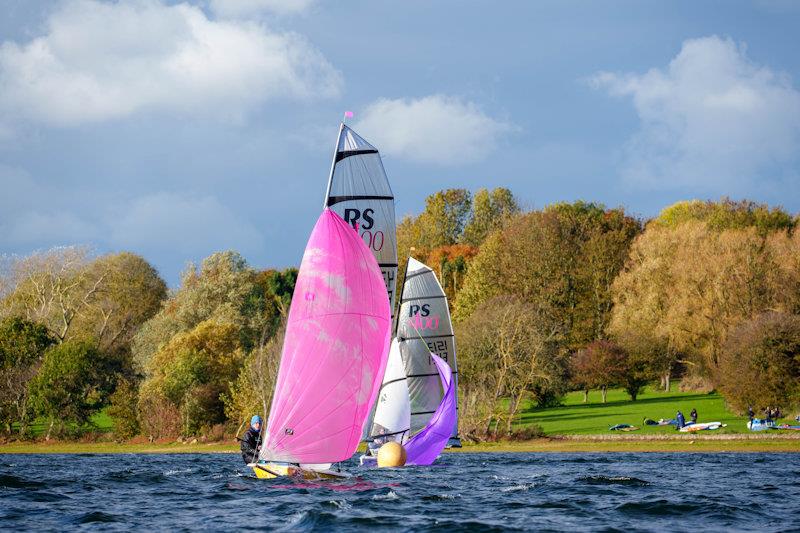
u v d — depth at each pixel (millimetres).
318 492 67750
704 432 166625
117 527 51031
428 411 110875
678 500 65062
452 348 114062
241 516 55000
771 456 132875
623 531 50906
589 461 120312
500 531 50250
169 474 90312
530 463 114875
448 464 110375
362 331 67812
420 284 113312
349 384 66938
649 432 171125
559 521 54625
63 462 126188
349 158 87312
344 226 69000
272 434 66312
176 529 50188
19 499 65500
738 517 56812
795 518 56656
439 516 55719
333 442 66438
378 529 50250
